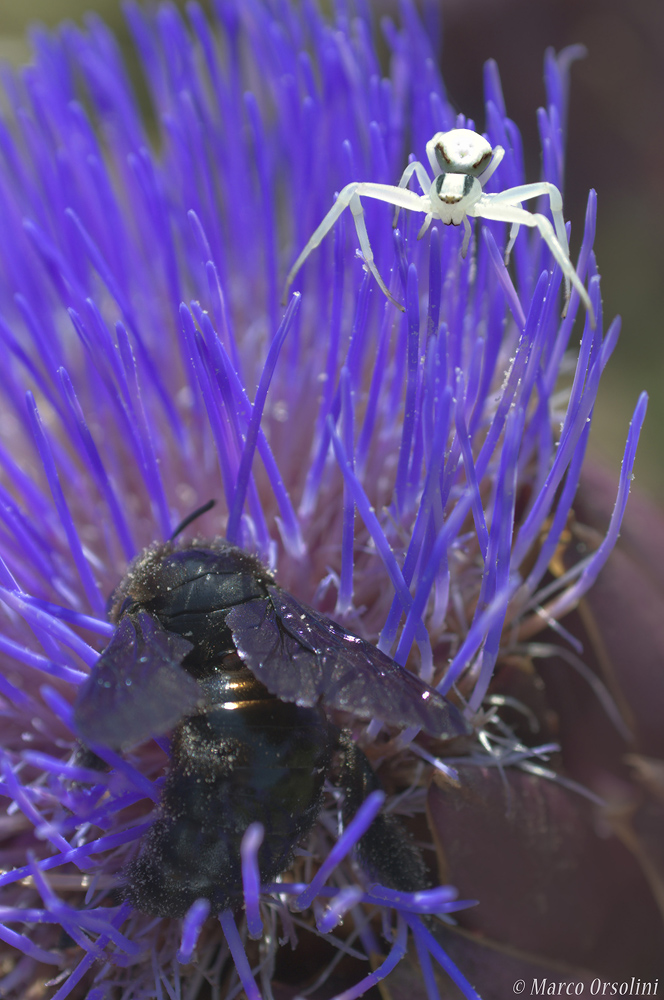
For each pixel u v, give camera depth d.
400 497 0.14
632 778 0.15
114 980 0.14
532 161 0.22
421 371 0.14
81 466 0.17
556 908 0.14
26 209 0.18
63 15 0.27
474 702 0.14
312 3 0.17
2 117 0.18
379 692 0.13
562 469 0.14
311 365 0.16
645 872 0.15
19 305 0.15
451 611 0.15
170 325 0.18
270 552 0.15
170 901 0.13
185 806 0.13
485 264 0.15
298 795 0.13
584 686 0.15
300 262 0.14
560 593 0.15
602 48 0.21
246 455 0.14
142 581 0.14
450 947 0.14
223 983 0.14
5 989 0.14
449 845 0.14
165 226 0.16
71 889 0.14
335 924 0.13
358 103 0.17
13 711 0.15
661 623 0.15
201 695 0.13
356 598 0.15
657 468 0.21
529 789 0.14
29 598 0.14
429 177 0.15
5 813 0.15
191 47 0.18
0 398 0.18
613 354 0.22
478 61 0.22
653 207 0.22
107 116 0.19
